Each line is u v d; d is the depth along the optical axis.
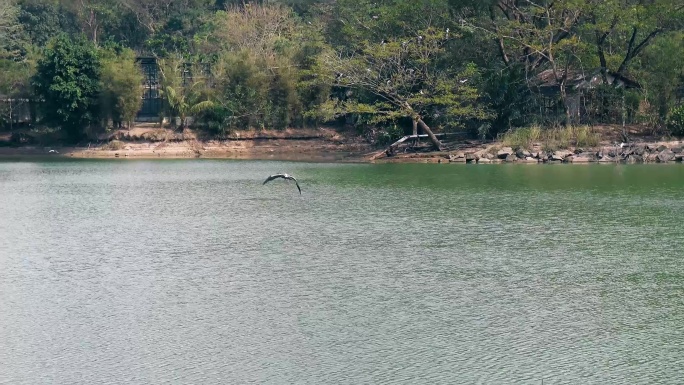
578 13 75.69
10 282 33.66
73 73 87.44
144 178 66.69
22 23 117.19
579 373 24.22
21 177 68.25
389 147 77.62
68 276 34.50
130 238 41.91
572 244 39.16
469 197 53.06
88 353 25.97
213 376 24.19
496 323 28.19
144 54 109.12
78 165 77.69
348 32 81.44
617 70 80.25
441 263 35.75
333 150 84.94
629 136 76.00
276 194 56.31
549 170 66.25
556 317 28.75
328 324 28.16
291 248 38.94
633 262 35.78
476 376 24.03
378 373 24.25
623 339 26.77
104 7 118.56
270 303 30.44
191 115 89.25
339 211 48.75
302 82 84.25
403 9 78.94
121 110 87.94
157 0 122.31
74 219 47.56
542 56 76.81
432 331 27.44
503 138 75.94
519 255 37.06
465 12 78.88
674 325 27.97
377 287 32.28
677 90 77.50
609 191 54.69
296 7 123.06
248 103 89.00
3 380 24.05
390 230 42.75
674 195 52.69
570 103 78.81
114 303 30.70
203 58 93.31
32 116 92.00
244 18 104.62
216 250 38.78
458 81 75.62
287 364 24.92
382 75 78.38
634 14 74.25
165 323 28.47
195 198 55.16
